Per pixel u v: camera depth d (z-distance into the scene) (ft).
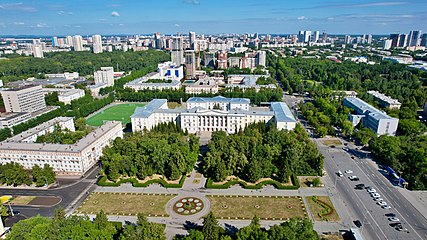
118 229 540.52
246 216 596.70
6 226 570.46
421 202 639.35
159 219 590.14
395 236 535.19
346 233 542.57
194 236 474.49
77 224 481.87
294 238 447.01
